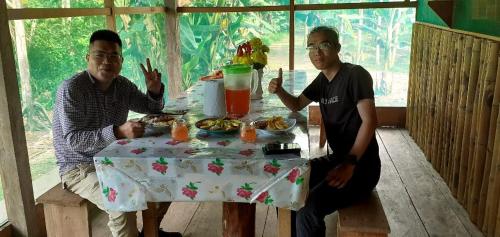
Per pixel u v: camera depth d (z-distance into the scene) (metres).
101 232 2.58
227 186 1.66
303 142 1.77
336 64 1.98
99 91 2.11
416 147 4.02
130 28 3.85
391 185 3.21
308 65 4.64
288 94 2.28
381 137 4.31
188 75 4.80
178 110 2.33
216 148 1.72
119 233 1.99
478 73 2.61
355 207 1.95
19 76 2.46
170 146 1.75
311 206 1.91
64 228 2.10
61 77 2.84
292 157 1.62
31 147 2.60
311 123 4.75
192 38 4.73
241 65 2.17
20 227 2.29
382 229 1.77
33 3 2.57
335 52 1.96
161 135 1.89
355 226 1.79
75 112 1.98
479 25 2.78
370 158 2.01
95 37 2.05
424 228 2.60
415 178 3.33
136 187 1.69
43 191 2.70
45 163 2.72
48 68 2.71
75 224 2.08
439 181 3.26
